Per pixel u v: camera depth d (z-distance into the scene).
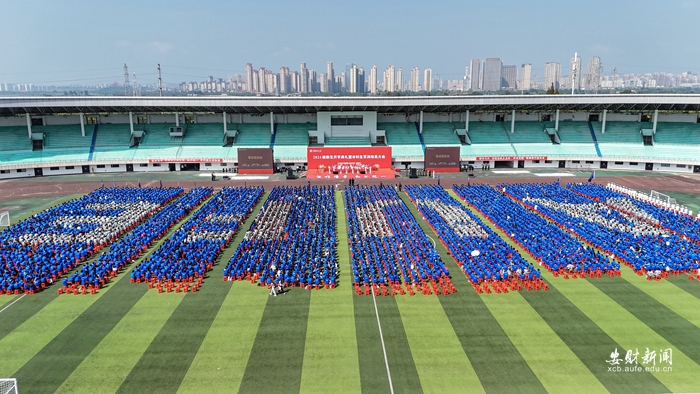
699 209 67.00
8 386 27.17
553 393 26.58
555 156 106.12
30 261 44.56
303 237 52.56
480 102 104.19
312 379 27.84
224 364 29.36
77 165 100.69
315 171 99.56
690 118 109.56
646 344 31.55
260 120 117.12
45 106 96.62
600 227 55.41
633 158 102.62
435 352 30.64
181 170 105.38
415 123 116.75
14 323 34.62
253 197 72.38
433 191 77.44
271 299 38.44
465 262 44.88
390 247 49.28
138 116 114.38
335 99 103.44
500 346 31.31
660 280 41.97
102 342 31.95
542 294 39.25
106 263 44.41
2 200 75.19
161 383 27.52
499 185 81.94
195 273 43.25
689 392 26.66
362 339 32.25
